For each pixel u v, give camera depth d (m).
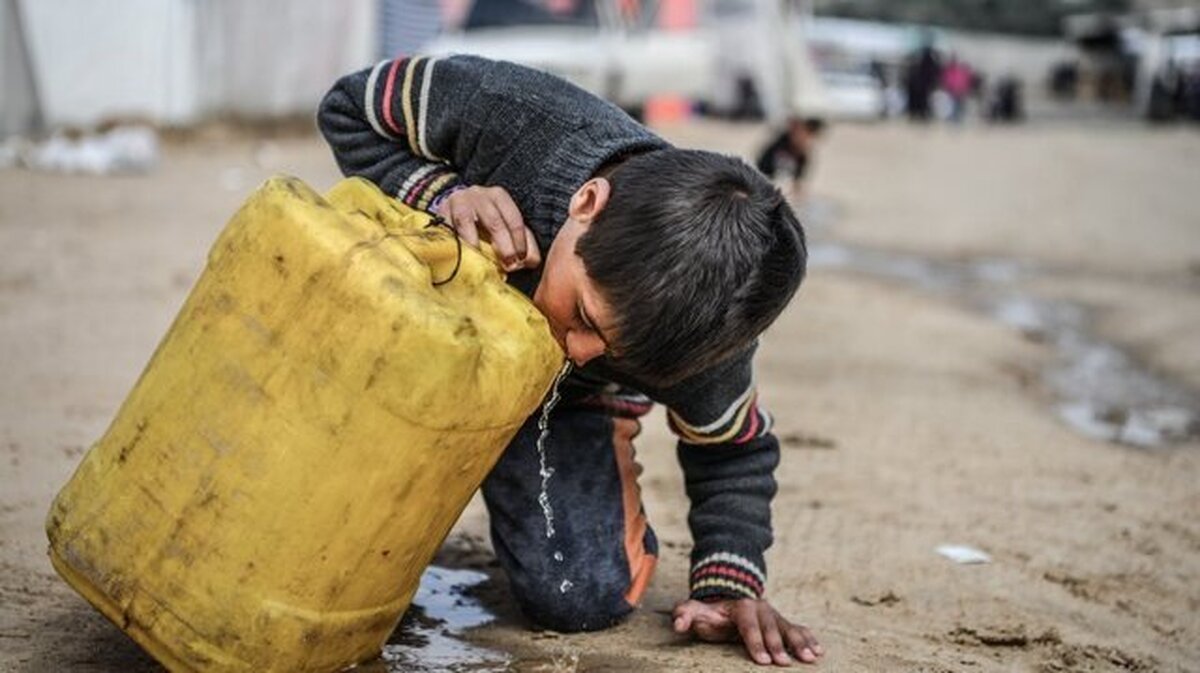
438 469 2.29
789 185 15.21
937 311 9.33
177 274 7.73
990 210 16.47
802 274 2.37
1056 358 8.09
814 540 3.87
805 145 15.11
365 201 2.38
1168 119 41.97
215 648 2.28
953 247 13.41
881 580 3.58
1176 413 6.82
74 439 4.20
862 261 12.02
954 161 22.30
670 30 18.59
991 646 3.21
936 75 35.75
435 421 2.21
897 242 13.49
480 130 2.62
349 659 2.46
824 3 49.41
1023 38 52.22
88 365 5.29
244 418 2.22
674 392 2.74
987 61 50.59
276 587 2.27
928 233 14.25
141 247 8.65
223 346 2.24
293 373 2.20
